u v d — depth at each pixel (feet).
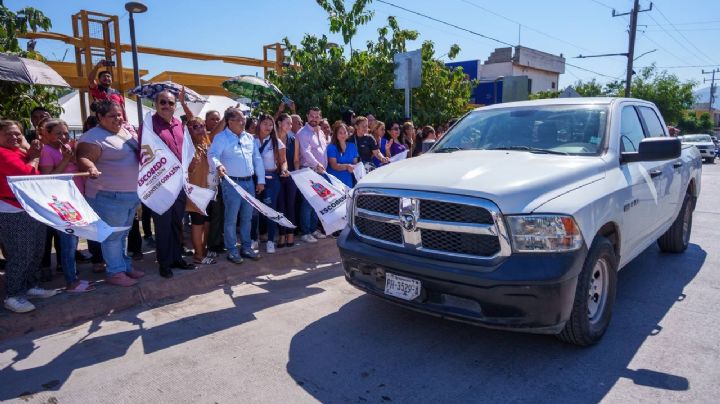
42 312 13.51
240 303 15.31
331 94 32.42
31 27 22.24
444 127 33.81
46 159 14.75
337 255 21.47
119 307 14.76
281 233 20.65
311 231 22.53
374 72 33.71
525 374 10.69
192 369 11.11
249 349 12.09
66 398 9.95
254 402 9.77
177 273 16.79
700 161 21.40
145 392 10.16
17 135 12.98
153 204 15.25
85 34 33.65
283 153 19.79
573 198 10.70
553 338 12.44
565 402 9.60
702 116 175.22
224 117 18.11
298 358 11.59
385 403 9.68
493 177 10.99
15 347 12.23
